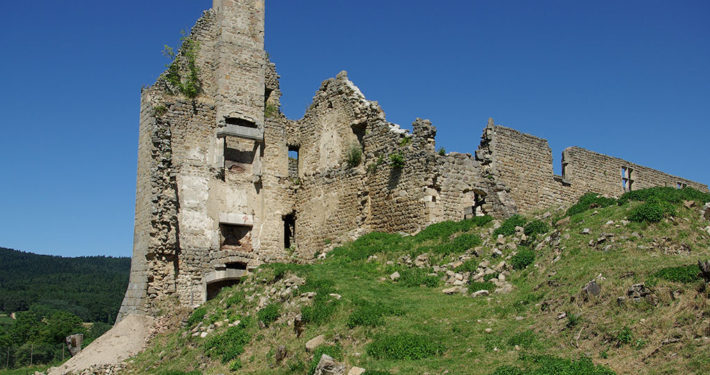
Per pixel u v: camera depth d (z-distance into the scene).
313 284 22.39
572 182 39.09
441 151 30.83
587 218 22.86
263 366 18.58
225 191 33.94
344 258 27.83
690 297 14.52
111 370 23.59
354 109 34.59
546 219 25.14
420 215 29.56
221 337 21.39
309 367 16.81
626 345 14.03
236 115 34.59
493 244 24.23
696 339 13.27
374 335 17.66
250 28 36.25
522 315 17.62
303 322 19.72
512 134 35.09
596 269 18.14
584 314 15.78
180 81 33.66
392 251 27.11
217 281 32.16
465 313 18.84
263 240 34.94
